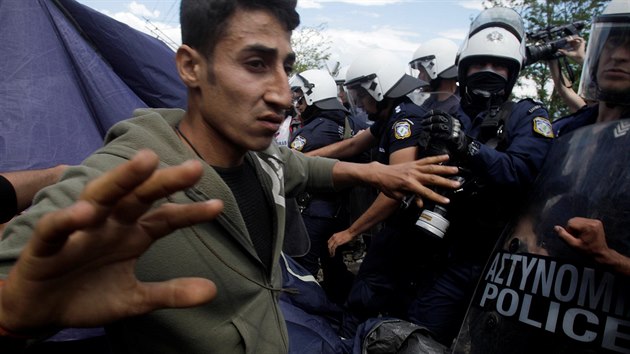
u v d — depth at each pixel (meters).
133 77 2.23
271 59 0.98
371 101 3.05
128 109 2.16
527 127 2.00
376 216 2.55
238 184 1.12
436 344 2.00
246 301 1.06
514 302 1.45
